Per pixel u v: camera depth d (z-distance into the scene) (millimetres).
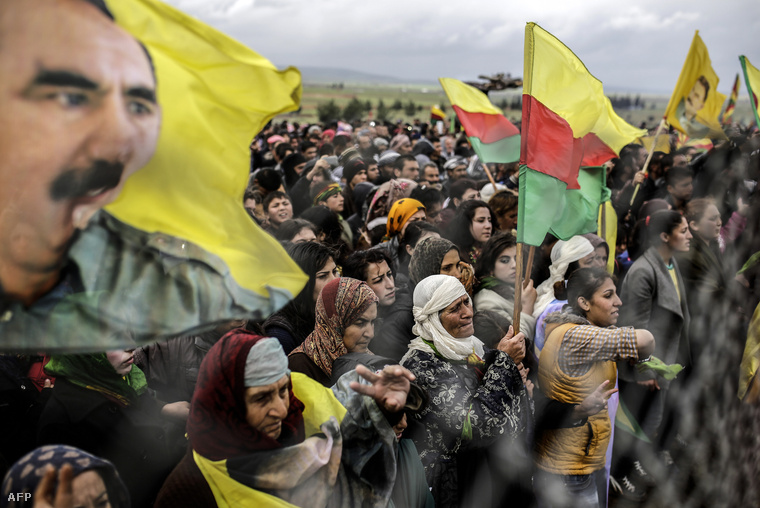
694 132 6246
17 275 1367
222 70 1579
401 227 4156
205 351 2592
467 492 2297
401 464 2043
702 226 4473
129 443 2062
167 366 2588
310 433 1867
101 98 1410
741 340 4570
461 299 2354
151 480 2104
